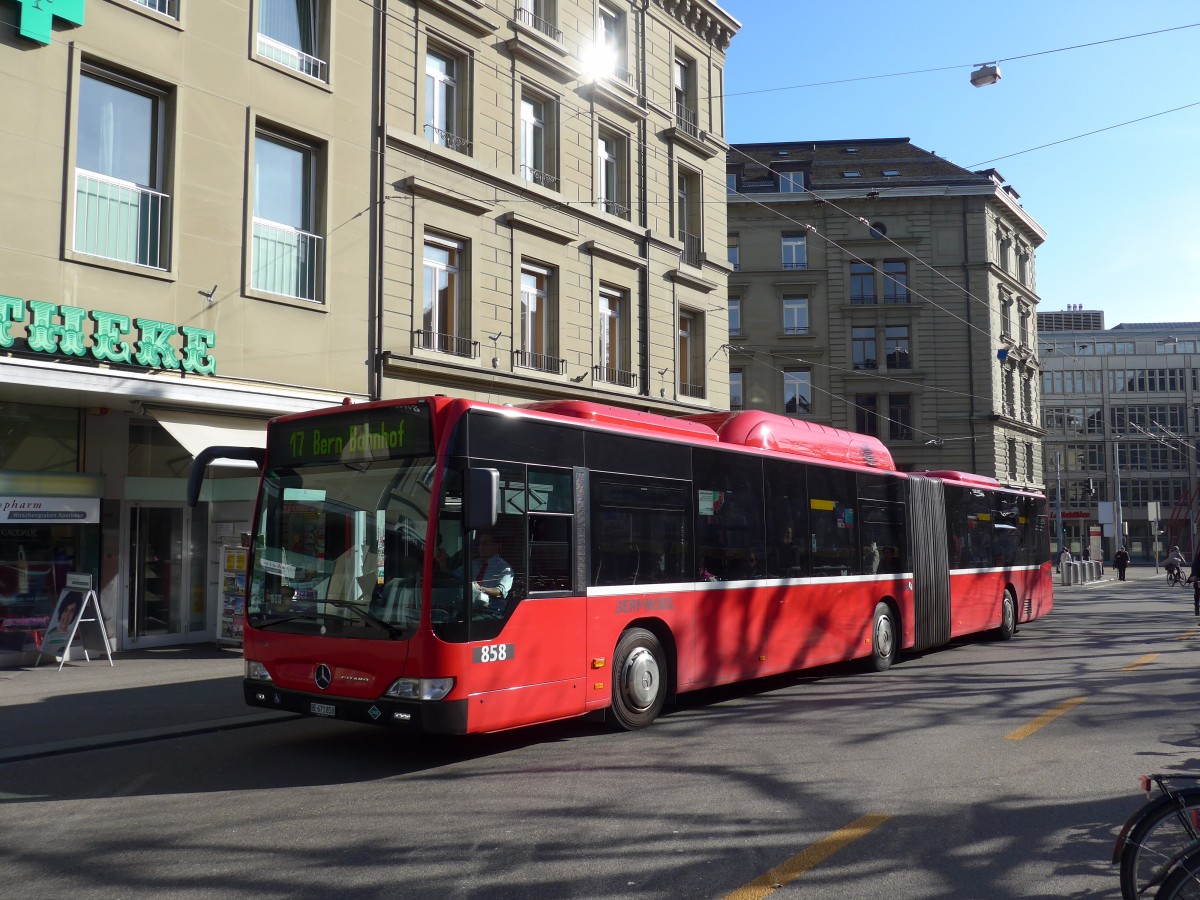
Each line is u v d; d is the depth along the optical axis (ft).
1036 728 30.14
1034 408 176.76
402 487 25.89
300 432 28.17
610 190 76.54
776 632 37.65
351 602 26.00
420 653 24.41
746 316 153.58
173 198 46.75
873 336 154.10
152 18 46.32
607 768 25.49
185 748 28.63
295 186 53.62
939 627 50.42
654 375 77.82
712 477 35.27
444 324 61.82
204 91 48.37
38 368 40.04
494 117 64.85
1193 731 29.50
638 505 31.60
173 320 46.37
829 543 41.88
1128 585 139.23
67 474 45.70
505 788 23.48
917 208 155.74
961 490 55.11
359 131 56.13
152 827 20.51
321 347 53.31
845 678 42.47
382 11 57.77
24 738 29.27
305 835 19.75
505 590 26.35
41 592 45.27
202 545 52.95
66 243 42.39
